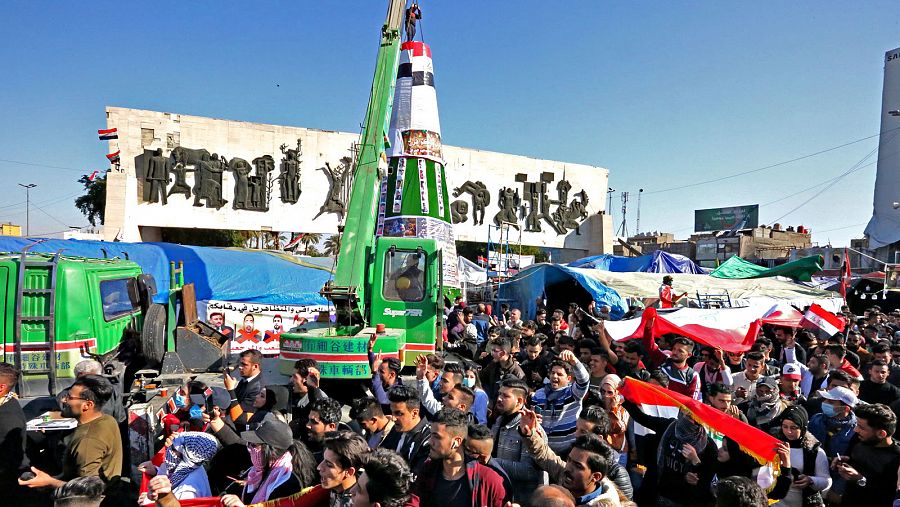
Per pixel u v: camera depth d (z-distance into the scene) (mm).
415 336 10234
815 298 19562
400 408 4543
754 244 50812
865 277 25922
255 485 3922
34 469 4477
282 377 10320
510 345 7348
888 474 4402
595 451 3578
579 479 3553
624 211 55094
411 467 4250
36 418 5961
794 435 4590
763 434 4109
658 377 5965
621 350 6945
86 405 4562
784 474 4117
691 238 60812
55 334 7039
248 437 3961
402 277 10352
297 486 3822
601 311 15773
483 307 16547
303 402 5984
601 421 4273
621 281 18859
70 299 7172
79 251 14289
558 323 11375
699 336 7996
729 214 73062
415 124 17344
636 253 35594
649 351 8078
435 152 17484
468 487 3635
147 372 7781
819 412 5652
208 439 4082
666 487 4590
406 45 17891
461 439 3623
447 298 15617
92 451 4473
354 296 9055
